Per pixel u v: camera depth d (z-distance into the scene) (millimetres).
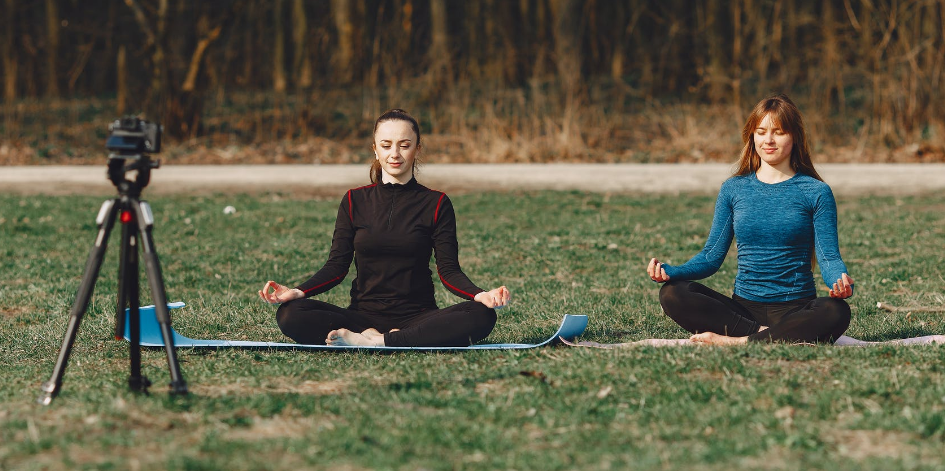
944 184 15508
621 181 16750
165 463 3254
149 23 25234
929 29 22016
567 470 3270
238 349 5441
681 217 12836
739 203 5629
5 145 24266
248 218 12836
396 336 5305
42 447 3424
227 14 25500
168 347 4105
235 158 23000
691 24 32031
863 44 23938
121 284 4180
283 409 4012
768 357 4867
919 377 4406
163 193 15883
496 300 5176
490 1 31594
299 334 5367
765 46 28469
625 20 32500
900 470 3184
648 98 27734
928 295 7316
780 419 3807
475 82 28859
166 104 24859
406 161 5441
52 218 12680
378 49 27578
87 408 3943
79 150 24219
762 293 5566
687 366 4676
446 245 5484
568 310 6930
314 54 27984
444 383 4520
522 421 3867
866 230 11227
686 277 5633
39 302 7293
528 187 16266
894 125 21828
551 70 29000
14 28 31891
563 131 22516
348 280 8688
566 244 10641
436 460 3359
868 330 6074
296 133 25719
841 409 3934
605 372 4590
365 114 26688
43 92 33625
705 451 3406
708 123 24062
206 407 3990
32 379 4703
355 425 3732
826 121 23000
